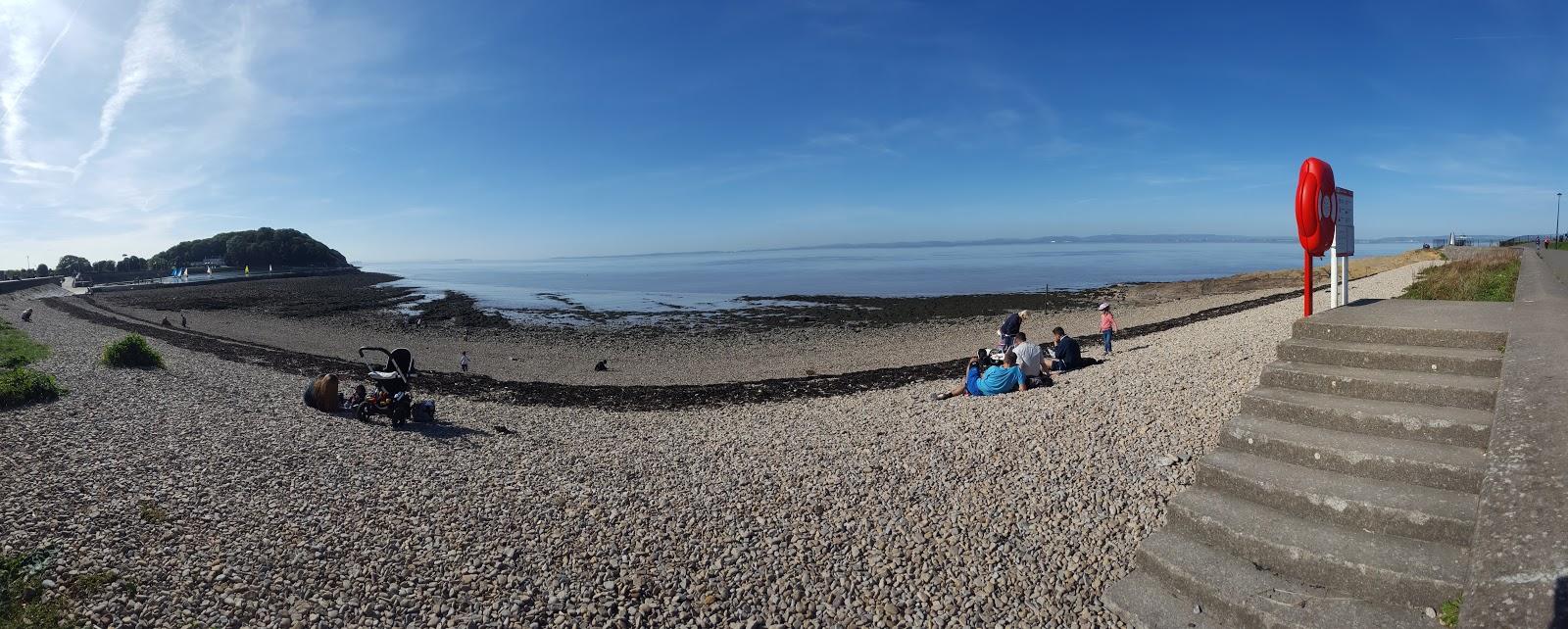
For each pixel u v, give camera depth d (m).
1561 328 6.40
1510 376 4.98
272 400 12.97
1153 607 4.84
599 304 57.31
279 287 78.75
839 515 7.01
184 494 7.37
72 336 23.27
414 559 6.11
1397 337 6.59
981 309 42.78
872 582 5.73
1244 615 4.44
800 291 72.31
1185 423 8.20
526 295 71.25
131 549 6.04
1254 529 4.90
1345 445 5.25
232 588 5.50
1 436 8.96
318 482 8.05
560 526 6.87
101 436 9.41
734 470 8.66
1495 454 3.95
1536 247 53.56
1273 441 5.58
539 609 5.34
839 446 9.49
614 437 10.88
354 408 12.12
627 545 6.46
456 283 105.44
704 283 97.19
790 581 5.79
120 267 102.31
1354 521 4.73
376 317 43.66
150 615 5.08
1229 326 18.20
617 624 5.19
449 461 9.16
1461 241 59.62
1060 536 6.09
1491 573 3.13
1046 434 8.67
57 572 5.54
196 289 72.56
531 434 11.13
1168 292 45.66
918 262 185.00
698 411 13.47
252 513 6.97
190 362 17.73
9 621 4.88
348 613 5.25
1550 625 2.76
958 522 6.60
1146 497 6.45
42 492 7.05
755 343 30.62
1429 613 4.05
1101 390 10.70
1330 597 4.35
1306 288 8.41
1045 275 94.06
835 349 28.05
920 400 12.69
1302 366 6.55
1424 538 4.47
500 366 24.42
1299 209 8.35
